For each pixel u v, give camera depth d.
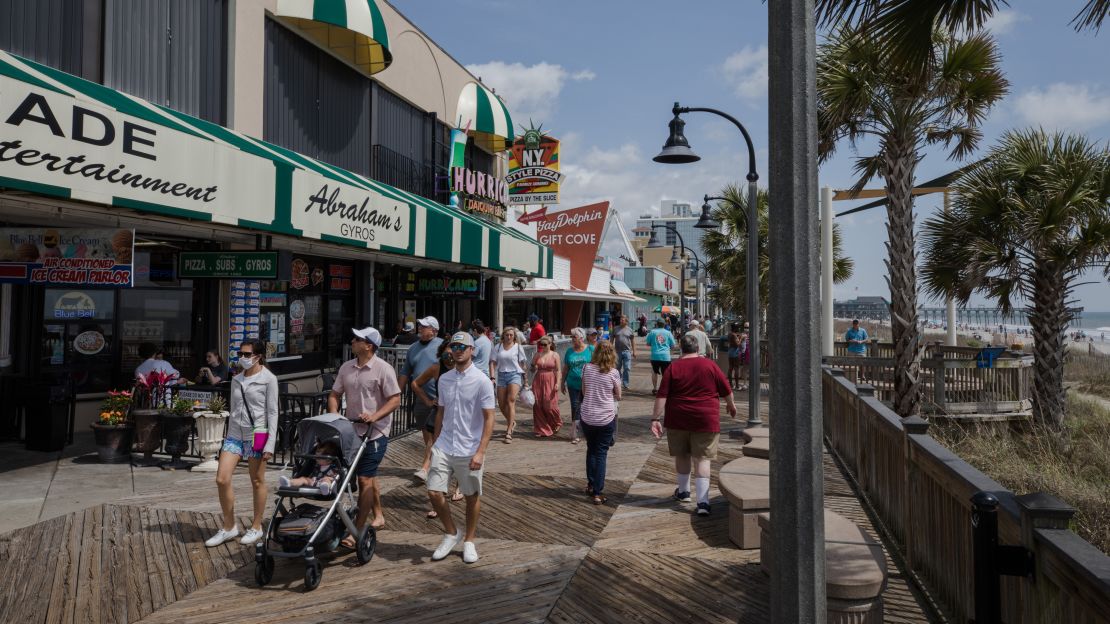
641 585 5.18
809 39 2.51
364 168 15.62
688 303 68.25
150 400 8.70
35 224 8.79
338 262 15.50
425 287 17.83
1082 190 11.18
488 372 10.20
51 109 6.16
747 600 4.93
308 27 13.37
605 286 38.16
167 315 11.03
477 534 6.33
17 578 5.12
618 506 7.27
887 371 14.80
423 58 17.95
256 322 12.38
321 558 5.70
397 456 9.36
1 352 9.44
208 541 5.81
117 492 7.31
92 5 9.43
